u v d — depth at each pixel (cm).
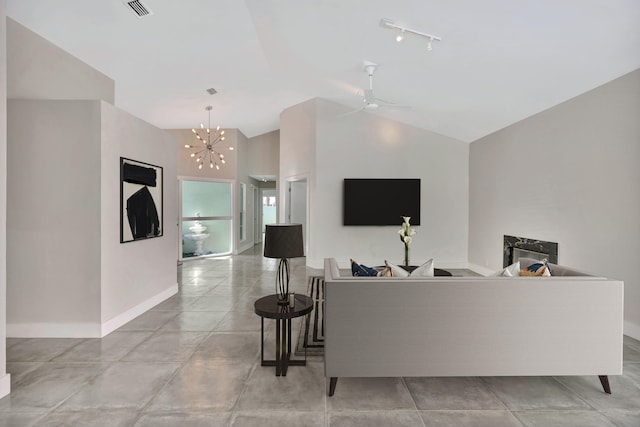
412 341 212
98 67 461
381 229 642
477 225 603
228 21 420
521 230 468
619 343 211
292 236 252
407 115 600
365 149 641
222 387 225
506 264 504
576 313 211
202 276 588
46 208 304
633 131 297
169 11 382
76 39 391
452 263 642
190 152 844
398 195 635
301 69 523
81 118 305
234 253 869
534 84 372
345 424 188
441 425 187
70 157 305
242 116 780
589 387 225
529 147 450
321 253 642
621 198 310
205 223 827
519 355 211
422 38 344
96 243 307
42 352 276
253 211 1070
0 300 212
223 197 859
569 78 339
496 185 536
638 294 294
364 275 247
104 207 311
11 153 301
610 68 304
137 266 369
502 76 377
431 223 641
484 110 479
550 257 406
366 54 412
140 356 270
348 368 212
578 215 362
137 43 430
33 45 357
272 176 995
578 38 279
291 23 392
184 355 272
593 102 341
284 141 738
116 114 329
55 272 307
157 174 407
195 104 679
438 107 522
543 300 210
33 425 186
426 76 431
